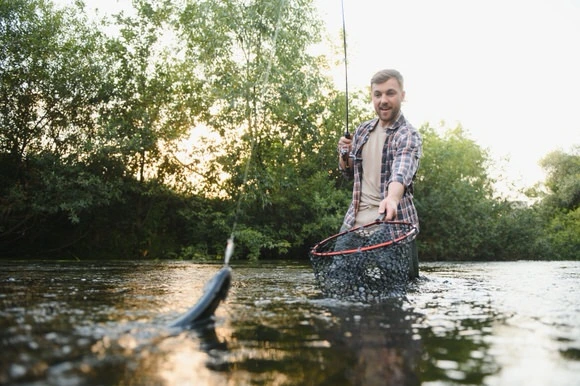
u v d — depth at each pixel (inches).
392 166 137.6
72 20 420.5
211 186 461.1
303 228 437.7
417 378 38.5
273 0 430.0
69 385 33.5
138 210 444.1
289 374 39.0
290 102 447.5
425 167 585.6
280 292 107.9
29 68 398.3
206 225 435.5
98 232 439.2
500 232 601.9
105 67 420.2
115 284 122.6
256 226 431.8
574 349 49.4
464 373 40.1
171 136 431.8
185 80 444.1
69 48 406.3
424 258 567.8
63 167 380.8
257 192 428.5
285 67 443.8
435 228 564.1
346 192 473.7
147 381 35.4
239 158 446.6
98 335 50.8
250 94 442.0
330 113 496.7
